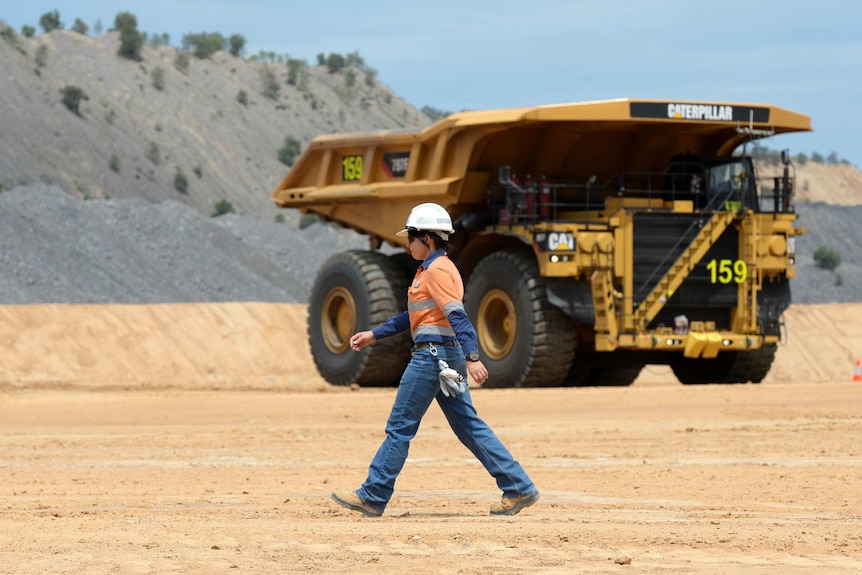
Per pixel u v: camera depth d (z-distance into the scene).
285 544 11.73
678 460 21.17
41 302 70.56
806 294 122.00
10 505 15.45
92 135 167.75
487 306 37.97
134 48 198.38
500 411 29.67
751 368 38.81
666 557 11.17
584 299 35.88
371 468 14.23
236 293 85.31
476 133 37.81
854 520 14.20
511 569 10.52
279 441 24.47
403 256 42.34
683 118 36.69
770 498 16.58
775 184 38.44
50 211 82.69
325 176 43.62
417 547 11.65
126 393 37.28
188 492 17.22
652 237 36.44
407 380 14.11
